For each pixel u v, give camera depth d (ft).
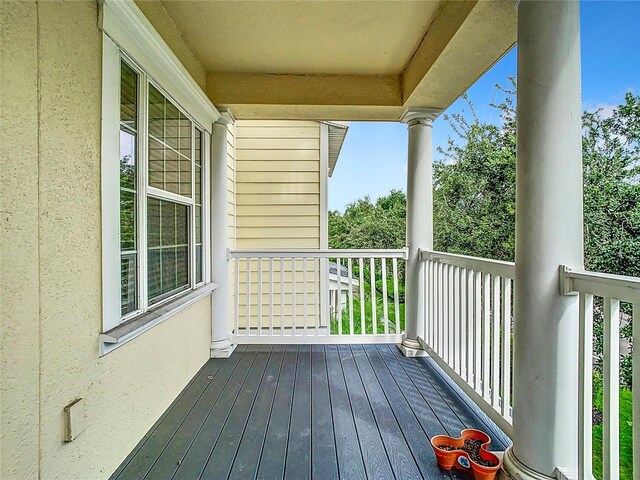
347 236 49.96
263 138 15.67
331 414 7.33
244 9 7.23
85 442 4.77
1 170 3.52
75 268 4.59
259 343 11.94
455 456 5.55
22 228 3.77
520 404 5.09
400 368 9.92
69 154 4.48
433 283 9.95
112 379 5.45
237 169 15.64
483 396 6.89
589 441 4.49
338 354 11.10
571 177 4.76
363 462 5.78
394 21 7.70
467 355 7.70
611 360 4.10
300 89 10.21
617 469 4.11
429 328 10.27
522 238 5.04
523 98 5.00
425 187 11.00
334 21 7.68
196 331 9.52
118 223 5.55
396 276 11.93
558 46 4.74
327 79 10.25
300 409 7.55
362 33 8.16
